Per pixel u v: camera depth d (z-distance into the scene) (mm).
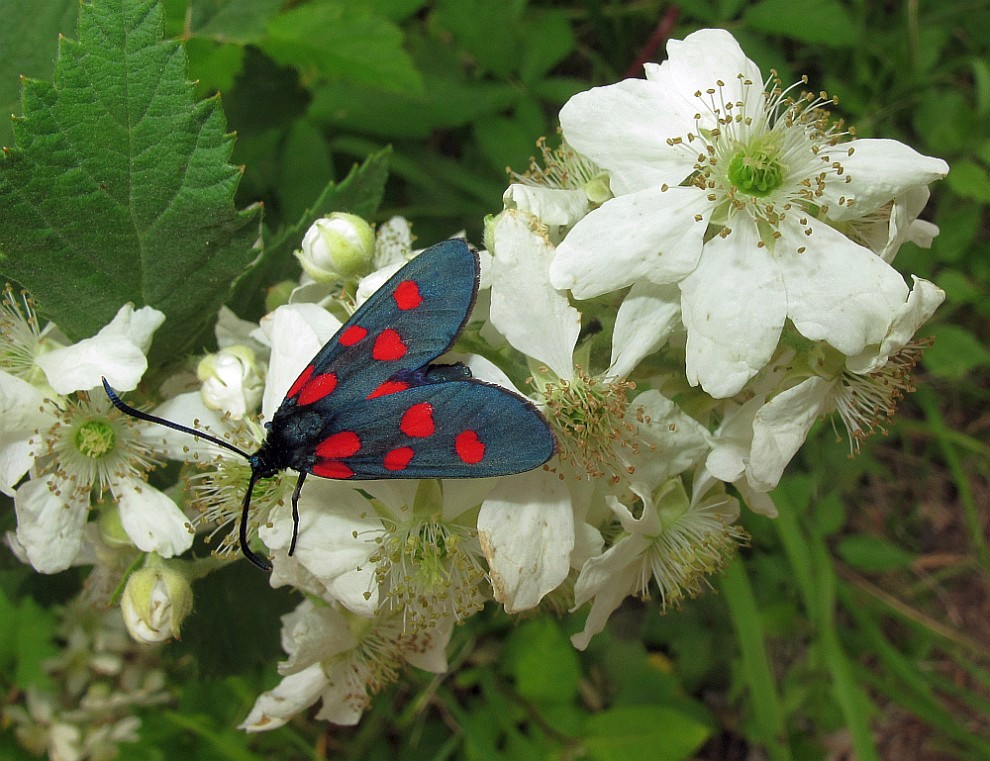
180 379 114
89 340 105
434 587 104
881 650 169
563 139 111
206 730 150
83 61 102
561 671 159
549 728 159
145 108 103
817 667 170
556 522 100
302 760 167
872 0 179
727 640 176
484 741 155
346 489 103
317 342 103
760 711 142
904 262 172
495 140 151
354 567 102
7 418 105
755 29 155
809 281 100
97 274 107
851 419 107
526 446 91
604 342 105
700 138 104
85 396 107
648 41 183
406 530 103
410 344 95
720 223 102
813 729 201
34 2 116
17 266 104
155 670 155
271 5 132
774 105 106
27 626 152
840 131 106
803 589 148
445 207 161
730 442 104
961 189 165
